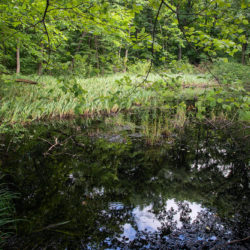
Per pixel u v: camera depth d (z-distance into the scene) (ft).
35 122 17.99
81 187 8.37
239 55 73.82
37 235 5.66
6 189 7.83
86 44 54.34
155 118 20.33
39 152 11.80
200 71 48.21
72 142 13.71
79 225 6.15
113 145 13.39
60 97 22.03
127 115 21.68
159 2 5.12
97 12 7.37
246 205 7.19
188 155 11.91
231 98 6.76
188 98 29.22
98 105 22.41
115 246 5.39
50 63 7.73
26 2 10.09
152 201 7.50
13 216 6.38
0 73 14.78
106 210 6.92
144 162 10.99
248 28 5.92
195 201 7.50
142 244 5.48
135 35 6.83
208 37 5.61
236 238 5.69
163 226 6.19
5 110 16.84
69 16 8.22
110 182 8.89
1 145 12.32
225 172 9.81
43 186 8.31
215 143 13.67
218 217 6.57
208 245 5.46
